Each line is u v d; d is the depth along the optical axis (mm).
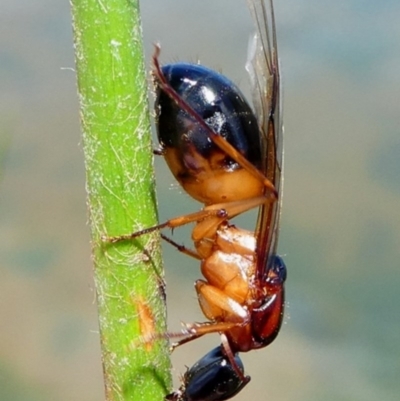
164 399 58
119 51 56
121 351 58
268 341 69
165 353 58
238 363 68
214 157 65
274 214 67
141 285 57
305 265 123
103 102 56
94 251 57
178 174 67
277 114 65
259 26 65
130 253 57
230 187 66
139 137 56
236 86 66
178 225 67
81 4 55
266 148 66
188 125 65
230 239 69
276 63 65
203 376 67
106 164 56
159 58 63
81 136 57
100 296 58
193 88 65
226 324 67
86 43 56
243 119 65
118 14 56
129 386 58
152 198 57
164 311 58
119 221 57
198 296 69
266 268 68
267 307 68
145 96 56
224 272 68
